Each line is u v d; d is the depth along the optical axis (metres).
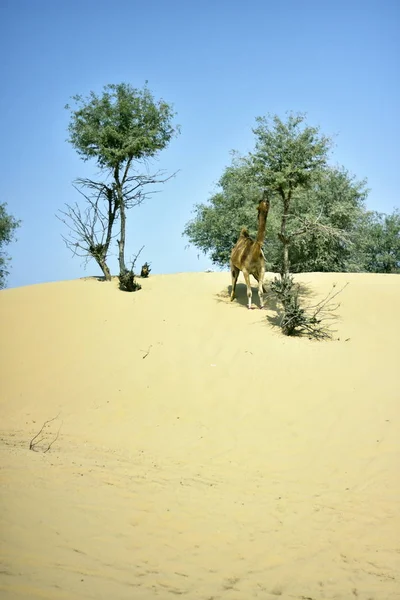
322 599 5.95
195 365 16.28
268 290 22.27
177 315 19.86
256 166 20.55
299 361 15.91
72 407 14.38
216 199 39.31
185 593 5.62
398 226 42.22
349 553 7.15
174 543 6.87
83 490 8.11
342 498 9.09
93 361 16.84
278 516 8.23
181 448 11.90
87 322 19.48
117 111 24.34
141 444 12.14
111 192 24.28
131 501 8.01
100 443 12.10
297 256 36.06
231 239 39.81
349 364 15.49
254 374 15.42
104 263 24.39
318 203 34.84
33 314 20.22
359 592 6.15
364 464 10.54
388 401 13.19
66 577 5.40
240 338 17.75
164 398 14.59
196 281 24.00
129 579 5.68
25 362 17.02
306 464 10.78
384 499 9.00
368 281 23.34
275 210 35.41
